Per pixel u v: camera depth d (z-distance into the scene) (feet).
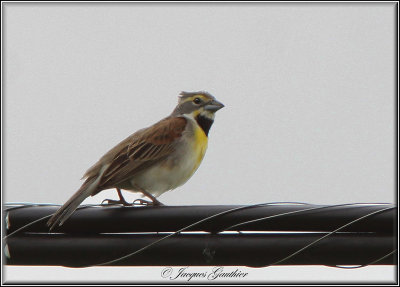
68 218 37.42
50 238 37.52
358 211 35.45
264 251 36.14
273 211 35.86
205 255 36.45
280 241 36.11
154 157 44.32
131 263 37.09
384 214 35.27
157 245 36.70
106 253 37.06
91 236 37.37
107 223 37.22
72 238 37.42
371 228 35.47
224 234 36.60
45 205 38.27
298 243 35.96
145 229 36.91
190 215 36.40
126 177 42.88
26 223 37.58
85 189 40.04
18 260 37.47
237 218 36.01
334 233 35.88
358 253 35.63
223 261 36.52
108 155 44.04
